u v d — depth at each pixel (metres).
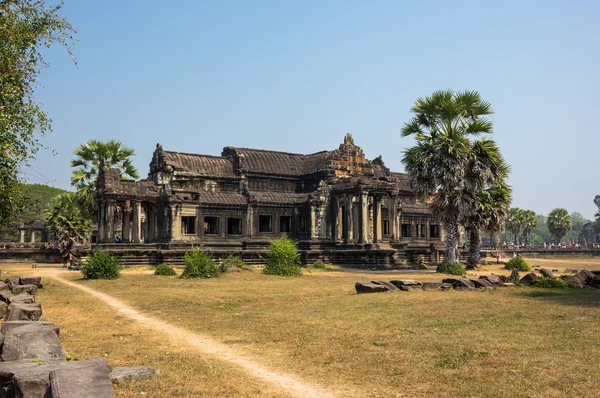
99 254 35.00
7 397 7.95
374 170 65.25
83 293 25.28
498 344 12.09
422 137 42.59
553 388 8.71
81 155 56.38
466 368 10.12
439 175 41.00
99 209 49.53
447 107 41.69
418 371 10.07
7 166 21.39
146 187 50.66
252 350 12.48
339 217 55.38
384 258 49.03
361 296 22.94
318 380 9.80
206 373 10.28
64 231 62.53
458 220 43.09
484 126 41.81
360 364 10.78
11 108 19.75
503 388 8.79
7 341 9.62
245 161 58.34
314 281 32.81
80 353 12.04
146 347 12.86
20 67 20.09
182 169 53.53
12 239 84.62
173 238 49.06
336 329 14.75
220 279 33.50
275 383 9.66
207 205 51.47
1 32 19.06
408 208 64.12
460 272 40.03
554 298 21.36
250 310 19.52
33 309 14.45
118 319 17.39
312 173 59.69
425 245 59.03
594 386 8.74
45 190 95.31
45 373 7.89
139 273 39.69
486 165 41.59
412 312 17.52
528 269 49.75
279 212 55.81
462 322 15.26
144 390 8.98
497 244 110.44
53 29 20.31
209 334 14.73
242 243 52.50
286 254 38.31
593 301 20.14
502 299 21.00
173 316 18.17
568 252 98.12
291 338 13.70
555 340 12.43
